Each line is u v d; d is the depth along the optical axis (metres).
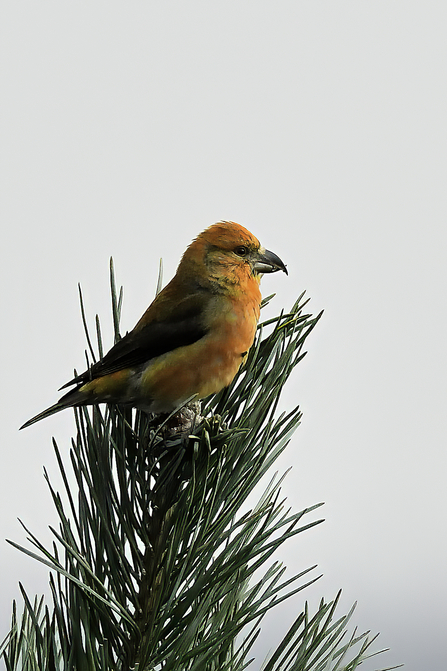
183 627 3.33
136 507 3.75
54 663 3.28
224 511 3.51
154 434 3.98
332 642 3.40
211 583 3.24
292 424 3.64
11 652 3.34
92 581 3.21
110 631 3.42
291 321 3.97
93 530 3.53
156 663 3.32
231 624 3.15
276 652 3.33
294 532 3.10
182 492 3.79
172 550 3.41
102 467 3.65
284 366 3.72
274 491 3.60
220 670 3.42
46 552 3.13
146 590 3.59
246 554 3.17
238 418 3.74
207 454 3.56
